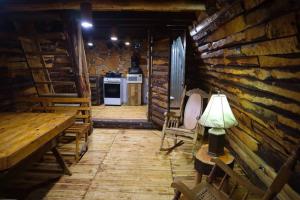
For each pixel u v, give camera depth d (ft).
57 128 8.18
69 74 14.67
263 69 6.57
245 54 7.34
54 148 9.63
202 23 10.71
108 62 24.63
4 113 10.20
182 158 11.59
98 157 11.60
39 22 13.34
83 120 14.03
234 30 7.52
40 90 14.06
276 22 5.08
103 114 19.40
